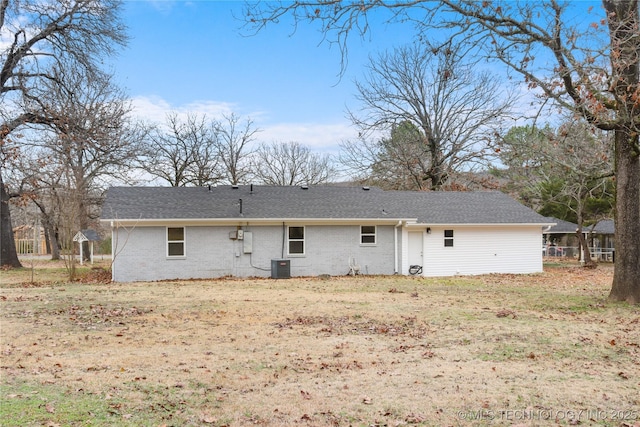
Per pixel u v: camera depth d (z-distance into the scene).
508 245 26.09
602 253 39.72
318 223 23.95
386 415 5.80
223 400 6.29
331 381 7.12
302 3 10.77
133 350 8.87
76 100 28.72
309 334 10.32
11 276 23.11
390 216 24.55
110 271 25.86
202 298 15.27
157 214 22.00
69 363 7.91
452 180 39.03
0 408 5.64
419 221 24.56
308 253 23.88
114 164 32.03
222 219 22.39
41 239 48.72
